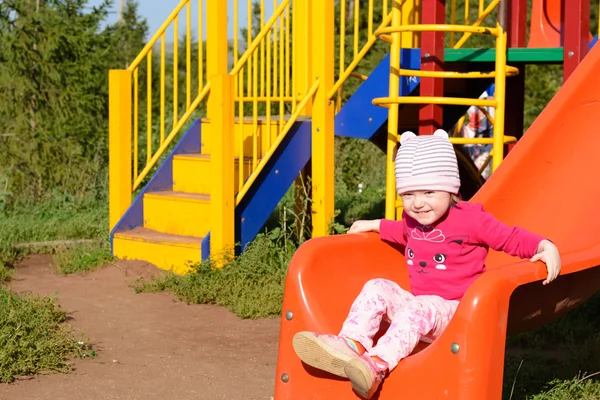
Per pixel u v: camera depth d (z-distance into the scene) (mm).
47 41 11758
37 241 8789
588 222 4238
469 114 10359
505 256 4367
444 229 3529
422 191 3443
